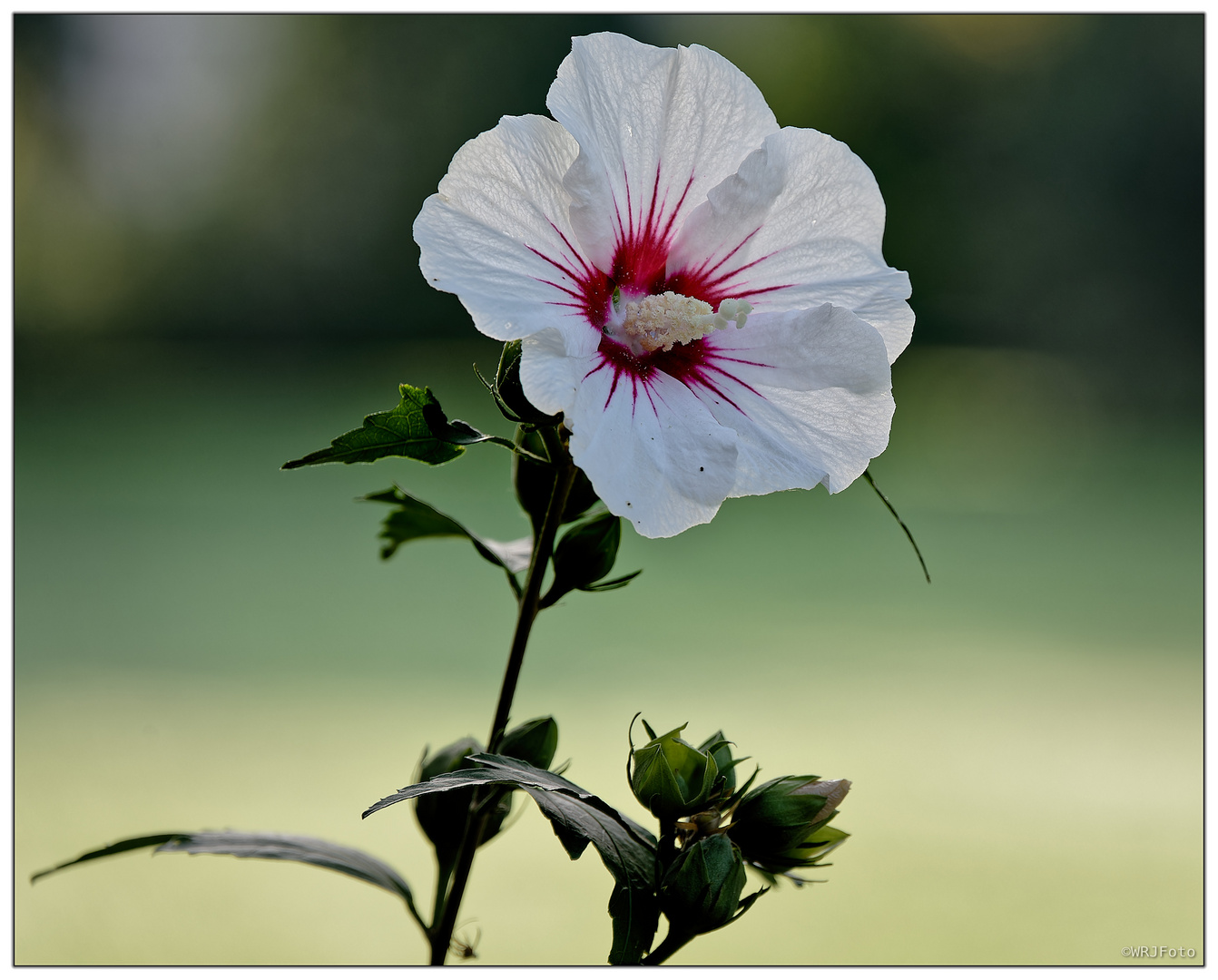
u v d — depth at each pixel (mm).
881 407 1104
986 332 6012
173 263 6082
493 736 1108
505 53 5844
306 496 3799
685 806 1095
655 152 1108
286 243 6027
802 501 3988
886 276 1113
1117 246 5914
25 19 5832
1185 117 5770
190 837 1129
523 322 1081
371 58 5859
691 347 1115
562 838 1080
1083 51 5832
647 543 3490
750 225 1114
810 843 1110
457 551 3383
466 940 1161
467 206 1089
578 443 1078
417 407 1093
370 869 1126
